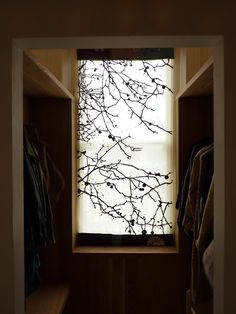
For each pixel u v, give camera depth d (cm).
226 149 107
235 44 106
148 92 280
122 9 106
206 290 185
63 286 254
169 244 280
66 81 254
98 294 264
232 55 106
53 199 247
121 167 280
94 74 281
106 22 106
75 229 278
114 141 280
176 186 270
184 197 233
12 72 108
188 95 247
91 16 106
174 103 275
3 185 107
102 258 264
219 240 112
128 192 280
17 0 107
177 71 273
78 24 106
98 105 281
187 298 238
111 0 106
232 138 107
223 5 106
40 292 242
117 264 264
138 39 110
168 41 112
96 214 281
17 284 111
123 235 281
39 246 185
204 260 146
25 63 149
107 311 264
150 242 280
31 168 183
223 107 107
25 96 252
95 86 281
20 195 115
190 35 107
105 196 280
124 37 108
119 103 280
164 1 106
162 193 279
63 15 106
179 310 261
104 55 278
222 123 109
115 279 264
